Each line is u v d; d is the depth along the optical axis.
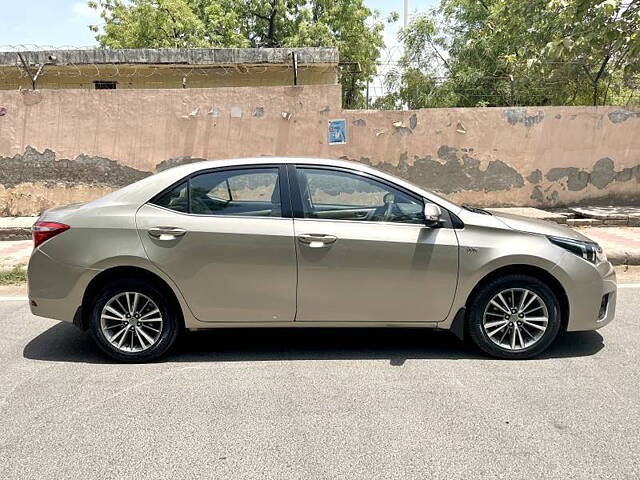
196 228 4.30
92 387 4.05
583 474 2.93
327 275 4.33
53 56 13.58
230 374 4.28
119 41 22.52
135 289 4.41
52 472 2.98
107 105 10.39
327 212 4.44
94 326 4.45
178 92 10.38
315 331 5.30
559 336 5.09
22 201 10.61
